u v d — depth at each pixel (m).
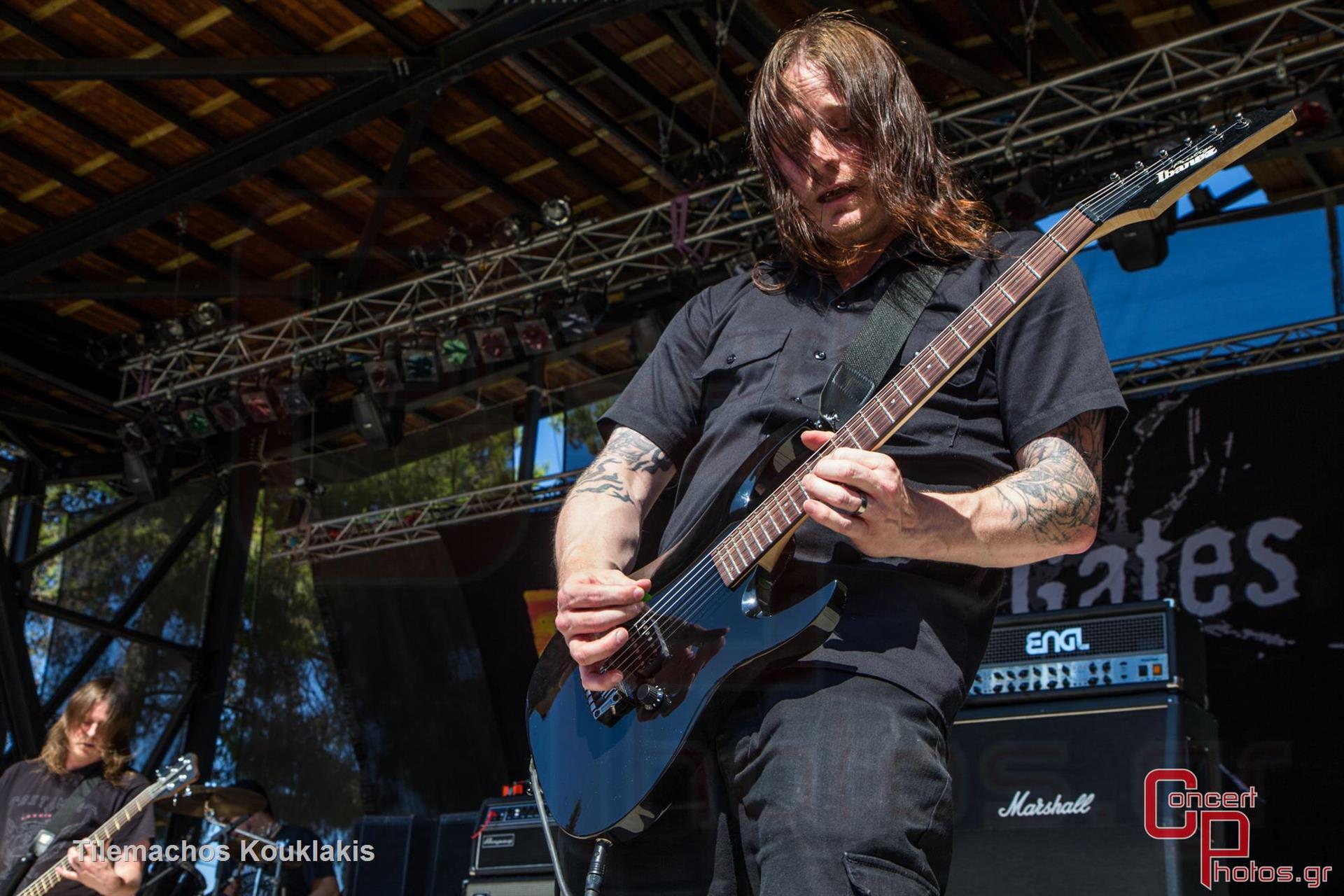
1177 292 6.07
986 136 5.59
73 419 8.12
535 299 6.54
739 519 1.21
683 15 5.70
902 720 1.08
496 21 5.71
